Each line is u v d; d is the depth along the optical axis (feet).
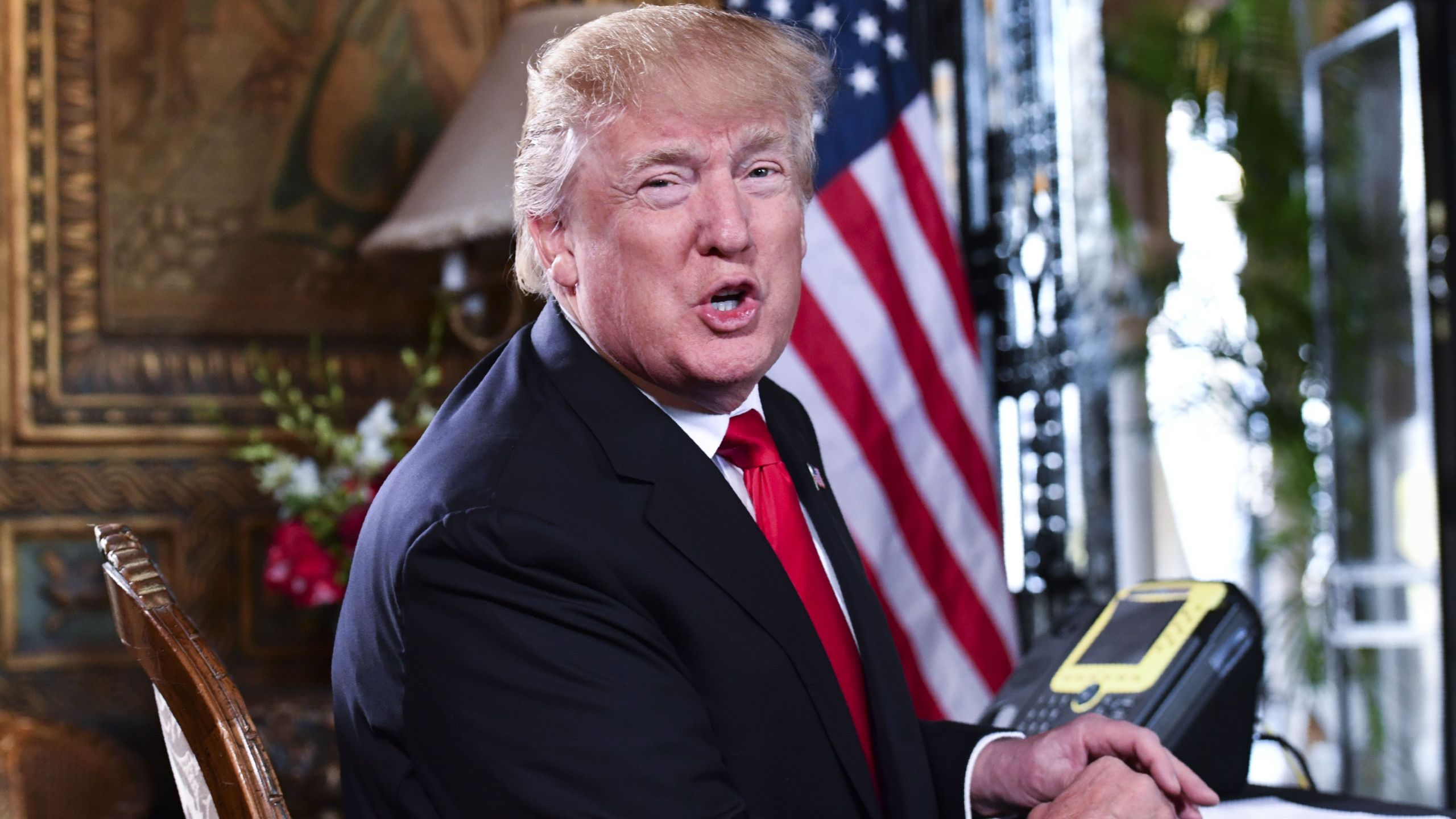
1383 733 12.90
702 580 3.51
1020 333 10.69
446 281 9.96
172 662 3.41
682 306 3.59
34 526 9.85
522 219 3.88
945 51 10.91
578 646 3.27
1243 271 18.42
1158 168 20.26
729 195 3.59
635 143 3.56
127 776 8.54
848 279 8.89
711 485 3.65
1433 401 11.80
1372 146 13.17
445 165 9.31
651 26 3.68
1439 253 11.80
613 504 3.48
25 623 9.83
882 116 9.24
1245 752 4.53
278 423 10.32
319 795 7.94
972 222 10.89
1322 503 17.53
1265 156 18.13
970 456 9.06
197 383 10.21
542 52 3.91
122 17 10.19
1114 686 4.52
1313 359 17.90
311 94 10.52
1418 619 12.37
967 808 4.16
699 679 3.48
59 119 10.04
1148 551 23.08
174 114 10.27
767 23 3.83
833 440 8.66
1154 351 18.65
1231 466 22.81
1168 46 18.54
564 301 3.85
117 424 10.05
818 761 3.58
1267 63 18.10
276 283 10.38
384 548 3.48
